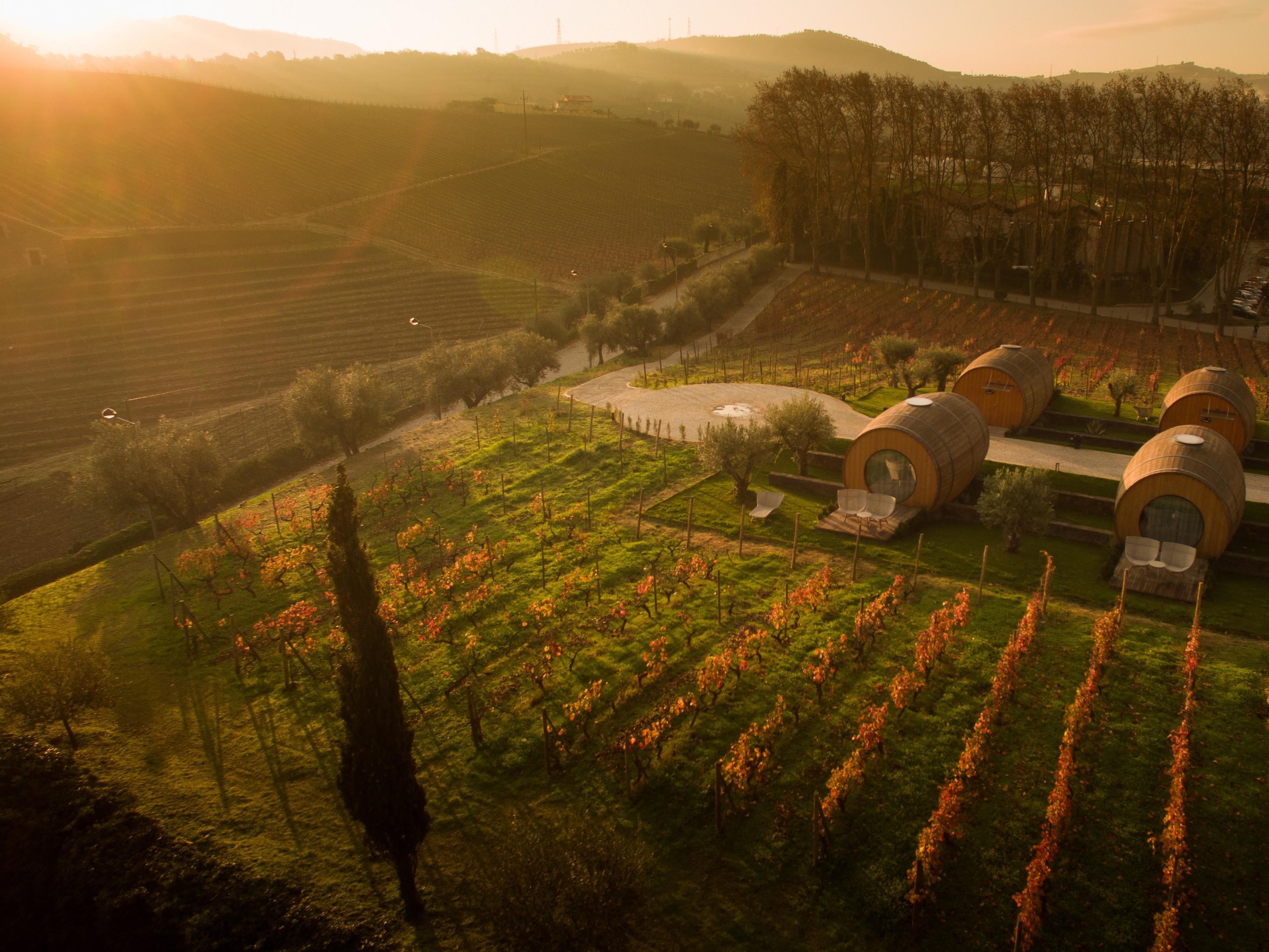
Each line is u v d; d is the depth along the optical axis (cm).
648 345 7094
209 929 1602
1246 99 5972
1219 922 1405
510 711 2088
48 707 2059
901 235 8750
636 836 1614
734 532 3050
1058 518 3084
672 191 15625
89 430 7062
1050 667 2100
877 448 3098
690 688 2106
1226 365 5359
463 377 5422
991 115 7325
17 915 1773
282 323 9488
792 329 7119
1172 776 1700
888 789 1722
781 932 1451
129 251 10725
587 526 3188
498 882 1363
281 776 1959
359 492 3769
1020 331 6397
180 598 2962
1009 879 1510
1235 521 2603
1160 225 7100
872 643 2231
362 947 1505
